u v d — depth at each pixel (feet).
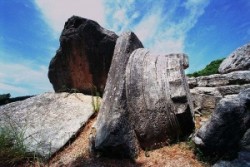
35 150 19.10
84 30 25.00
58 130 20.98
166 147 18.35
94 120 22.27
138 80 19.43
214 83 24.84
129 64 20.33
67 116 22.61
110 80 21.16
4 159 18.24
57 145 19.51
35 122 22.36
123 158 17.54
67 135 20.35
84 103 24.38
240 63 26.27
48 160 18.57
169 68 19.71
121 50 21.48
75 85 27.09
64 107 23.98
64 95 26.30
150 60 20.52
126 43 21.65
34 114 23.56
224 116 15.66
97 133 18.39
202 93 23.58
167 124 18.44
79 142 20.06
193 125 18.86
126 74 19.92
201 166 15.93
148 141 18.52
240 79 23.65
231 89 23.00
